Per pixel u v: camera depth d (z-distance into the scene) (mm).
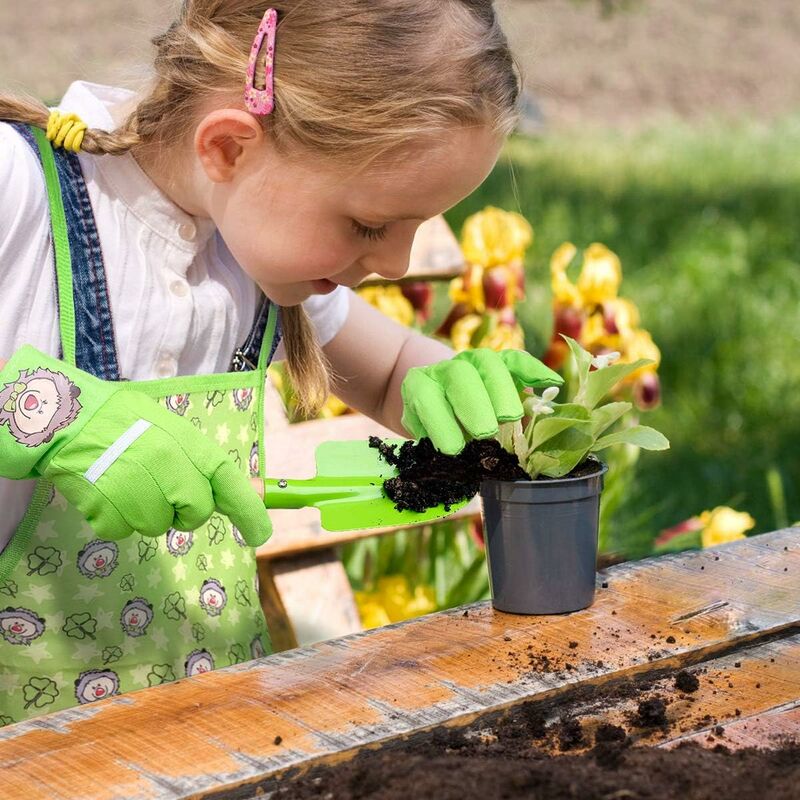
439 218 2395
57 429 1245
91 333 1465
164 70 1421
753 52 10609
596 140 8656
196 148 1339
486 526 1385
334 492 1331
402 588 2453
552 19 10695
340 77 1245
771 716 1155
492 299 2535
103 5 9578
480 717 1139
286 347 1670
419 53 1253
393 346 1832
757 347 4883
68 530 1483
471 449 1367
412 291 2611
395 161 1256
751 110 9672
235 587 1642
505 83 1303
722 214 6645
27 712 1499
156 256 1509
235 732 1102
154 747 1075
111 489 1230
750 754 1045
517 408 1308
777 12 11398
